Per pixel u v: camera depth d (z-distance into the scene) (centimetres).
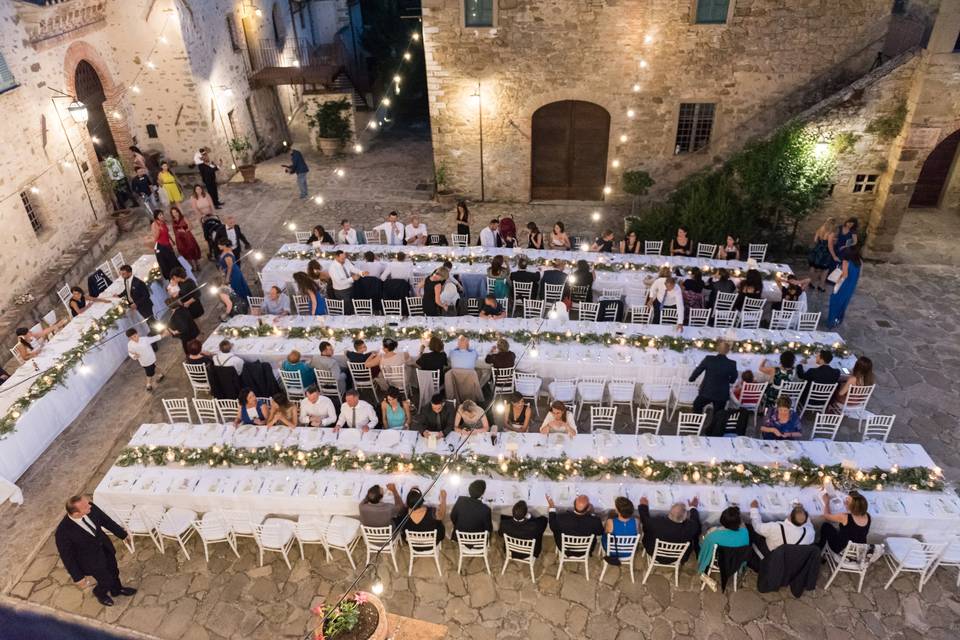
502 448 866
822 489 800
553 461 838
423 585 801
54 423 1040
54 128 1467
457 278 1284
